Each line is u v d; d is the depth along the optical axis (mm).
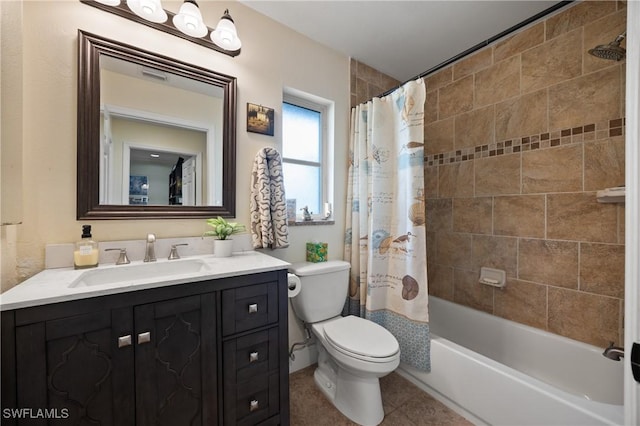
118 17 1238
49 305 752
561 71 1551
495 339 1795
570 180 1521
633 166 646
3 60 851
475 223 1979
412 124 1610
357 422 1351
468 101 2018
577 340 1496
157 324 911
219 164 1495
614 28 1374
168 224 1359
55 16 1108
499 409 1237
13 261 1006
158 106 1332
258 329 1134
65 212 1124
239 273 1075
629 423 637
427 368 1541
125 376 856
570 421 1028
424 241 1585
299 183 1951
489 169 1895
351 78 2119
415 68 2285
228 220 1530
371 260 1765
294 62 1808
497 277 1839
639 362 621
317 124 2035
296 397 1556
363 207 1906
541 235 1641
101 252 1168
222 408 1040
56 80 1108
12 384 715
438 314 2143
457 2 1555
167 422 927
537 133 1652
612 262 1391
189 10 1233
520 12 1637
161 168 1337
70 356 780
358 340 1385
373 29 1804
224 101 1514
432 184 2277
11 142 870
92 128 1167
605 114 1399
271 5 1598
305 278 1600
